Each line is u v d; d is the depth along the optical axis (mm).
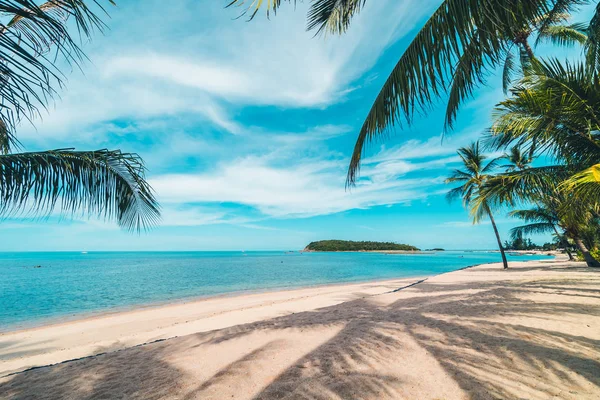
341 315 6301
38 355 5707
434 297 8055
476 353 3357
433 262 51094
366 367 3160
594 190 3812
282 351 3875
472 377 2758
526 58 7809
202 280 23625
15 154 2789
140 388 2945
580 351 3213
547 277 11414
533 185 6266
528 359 3076
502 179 6766
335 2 3541
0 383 3363
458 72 2854
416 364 3170
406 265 42344
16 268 40406
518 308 5633
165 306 12305
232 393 2711
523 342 3600
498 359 3143
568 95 4418
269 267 40375
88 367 3756
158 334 6812
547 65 4656
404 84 2834
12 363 5262
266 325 5637
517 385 2553
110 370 3574
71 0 1884
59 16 2568
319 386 2756
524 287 8648
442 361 3193
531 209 16828
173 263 53219
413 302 7465
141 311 11219
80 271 34656
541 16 2084
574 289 7660
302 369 3201
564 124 4801
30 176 2764
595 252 15781
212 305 11766
